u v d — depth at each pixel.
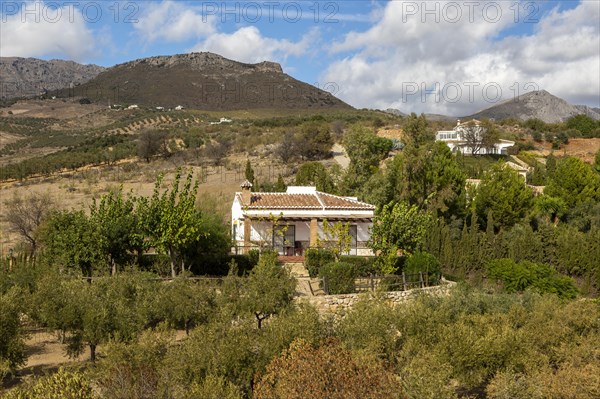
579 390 15.78
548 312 22.02
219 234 29.19
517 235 41.69
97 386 14.98
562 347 19.25
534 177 67.62
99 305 19.02
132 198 29.42
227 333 16.42
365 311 19.50
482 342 17.53
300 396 12.84
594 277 37.88
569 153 98.50
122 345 15.91
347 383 13.30
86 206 51.28
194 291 20.47
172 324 20.00
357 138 47.69
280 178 49.12
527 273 33.88
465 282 31.12
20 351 18.22
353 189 46.81
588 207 52.56
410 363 16.28
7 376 18.20
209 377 14.09
